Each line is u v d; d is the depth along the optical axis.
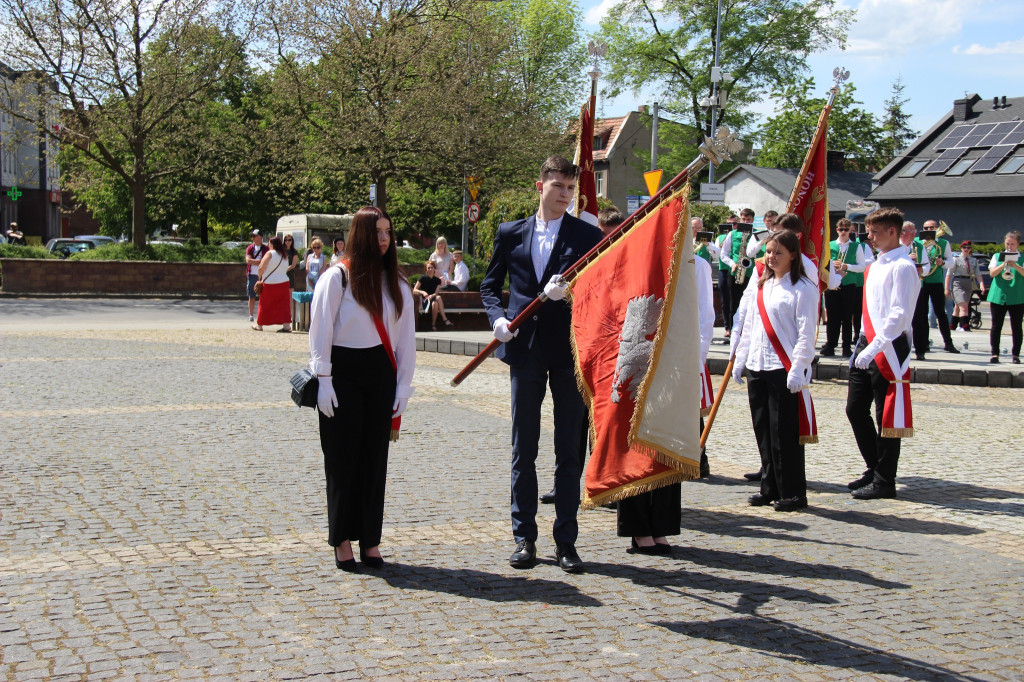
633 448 4.66
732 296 15.33
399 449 7.64
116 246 31.64
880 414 6.62
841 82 7.24
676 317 4.70
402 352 4.88
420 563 4.89
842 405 10.71
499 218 25.66
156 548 4.98
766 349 6.26
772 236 6.21
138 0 29.91
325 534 5.33
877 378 6.60
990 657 3.86
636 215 4.84
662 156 47.06
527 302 5.04
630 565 4.99
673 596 4.51
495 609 4.27
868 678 3.63
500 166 31.28
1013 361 13.63
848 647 3.93
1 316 20.55
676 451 4.67
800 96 57.69
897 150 83.88
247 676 3.47
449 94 29.48
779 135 58.88
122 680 3.41
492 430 8.53
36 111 31.31
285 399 9.78
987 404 10.91
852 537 5.64
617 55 45.12
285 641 3.82
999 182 40.19
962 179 41.62
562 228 5.11
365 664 3.62
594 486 4.82
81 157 34.50
